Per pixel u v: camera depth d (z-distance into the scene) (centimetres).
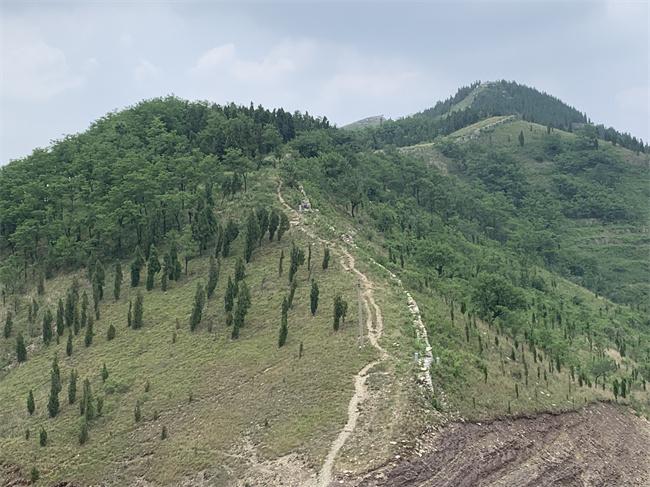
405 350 7356
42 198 13300
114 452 6906
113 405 7712
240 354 8069
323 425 6238
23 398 8594
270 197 12512
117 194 12369
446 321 8875
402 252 12725
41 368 9294
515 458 6462
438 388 6800
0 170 14575
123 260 11956
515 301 10662
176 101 17762
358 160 17450
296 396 6844
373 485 5388
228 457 6231
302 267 10038
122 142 15088
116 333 9600
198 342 8738
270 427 6462
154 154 14450
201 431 6775
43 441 7325
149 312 9912
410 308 8556
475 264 14725
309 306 8825
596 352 12181
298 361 7494
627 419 8919
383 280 9506
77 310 10256
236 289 9450
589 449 7381
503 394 7469
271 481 5712
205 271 10769
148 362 8531
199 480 6078
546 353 10144
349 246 10762
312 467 5712
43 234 12506
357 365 7162
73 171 14075
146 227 12006
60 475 6775
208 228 11406
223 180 13325
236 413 6888
